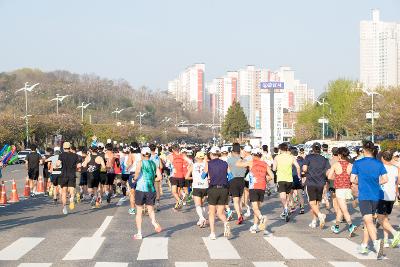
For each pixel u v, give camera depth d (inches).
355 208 769.6
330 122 3907.5
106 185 825.5
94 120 4901.6
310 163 575.2
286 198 634.8
